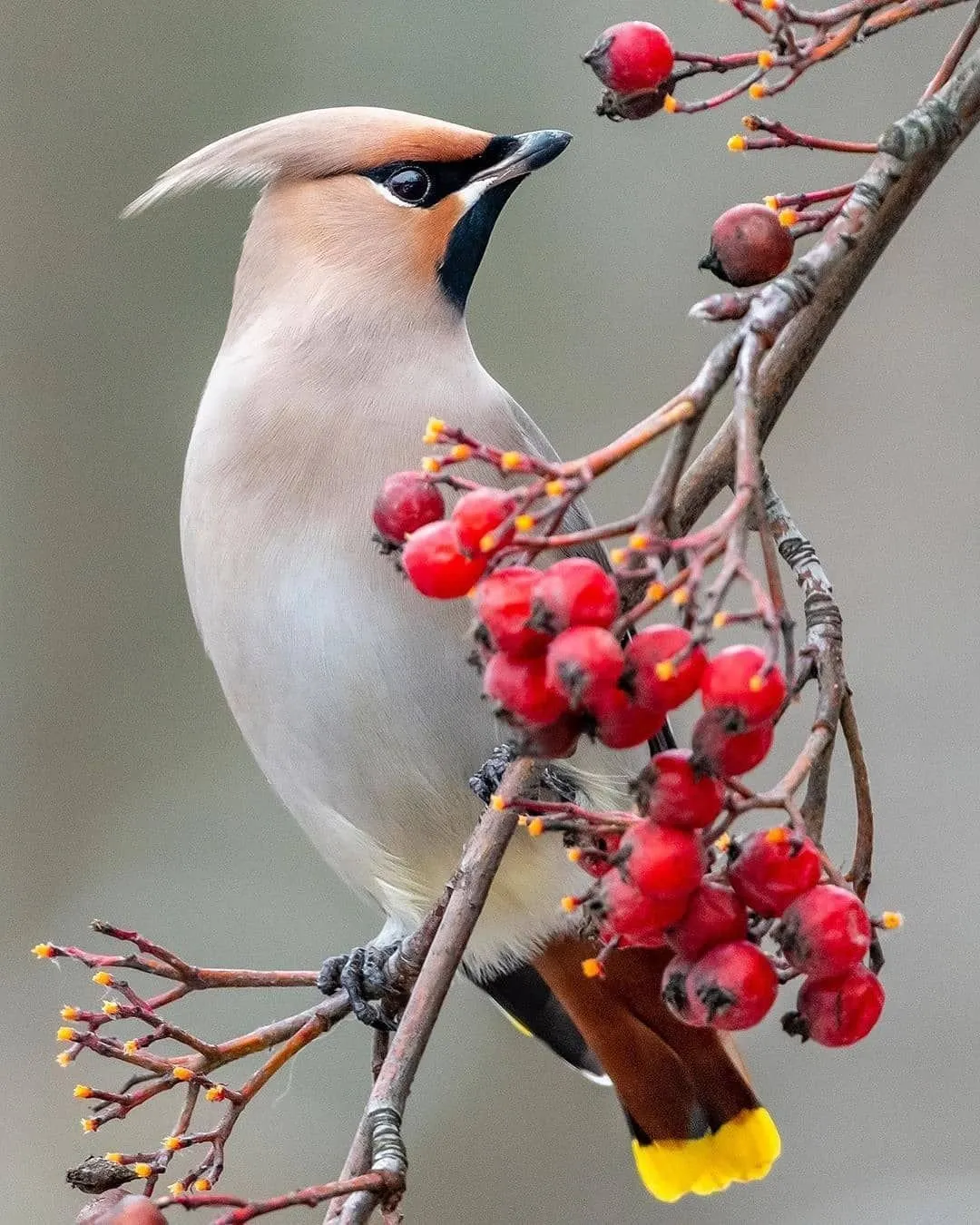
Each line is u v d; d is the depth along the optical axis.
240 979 6.33
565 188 13.33
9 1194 12.11
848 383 12.64
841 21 4.85
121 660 13.12
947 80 4.82
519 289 13.20
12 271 13.30
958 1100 11.16
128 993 6.23
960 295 12.63
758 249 4.81
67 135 13.39
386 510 4.53
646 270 13.24
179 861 13.04
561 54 13.40
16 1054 12.60
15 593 13.13
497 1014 12.62
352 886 8.60
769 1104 11.40
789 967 4.54
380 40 13.39
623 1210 11.91
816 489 12.48
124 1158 5.84
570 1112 12.30
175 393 13.19
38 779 13.05
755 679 3.81
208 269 13.24
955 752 11.75
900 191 5.62
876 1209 11.02
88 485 13.20
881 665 12.02
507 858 7.79
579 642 3.79
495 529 3.96
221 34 13.46
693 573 3.78
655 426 3.96
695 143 13.34
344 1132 12.34
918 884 11.52
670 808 4.05
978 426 12.44
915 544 12.30
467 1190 12.20
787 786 4.22
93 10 13.47
